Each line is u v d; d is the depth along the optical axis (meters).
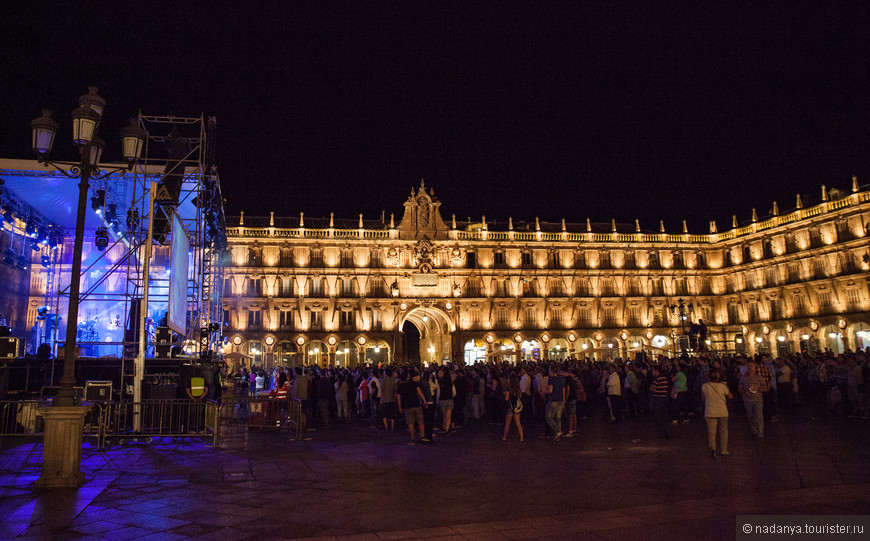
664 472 14.44
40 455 16.94
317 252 75.12
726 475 13.88
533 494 12.25
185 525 10.02
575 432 22.72
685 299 83.56
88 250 39.97
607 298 81.12
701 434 21.70
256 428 25.91
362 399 30.91
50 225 39.16
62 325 39.19
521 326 78.25
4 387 22.44
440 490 12.72
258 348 72.19
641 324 81.88
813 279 69.88
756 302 78.94
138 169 29.31
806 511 10.41
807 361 32.88
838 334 67.56
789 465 14.92
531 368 32.25
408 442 21.27
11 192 33.19
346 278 75.38
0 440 19.22
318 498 11.99
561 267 80.94
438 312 77.19
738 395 33.72
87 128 14.02
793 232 73.56
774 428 22.83
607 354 81.12
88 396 21.41
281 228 74.12
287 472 14.95
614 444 19.69
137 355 22.86
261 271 72.69
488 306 77.56
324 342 73.12
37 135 15.09
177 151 30.16
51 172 29.09
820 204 70.00
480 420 29.67
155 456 17.66
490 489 12.79
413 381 21.45
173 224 23.19
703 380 27.16
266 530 9.72
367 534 9.44
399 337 74.81
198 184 29.67
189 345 29.89
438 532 9.52
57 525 9.98
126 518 10.44
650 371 30.23
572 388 22.77
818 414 27.39
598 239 82.69
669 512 10.53
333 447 19.89
